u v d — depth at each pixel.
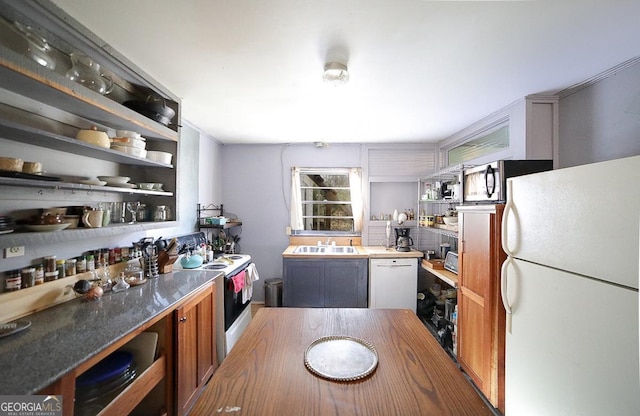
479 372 1.96
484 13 1.23
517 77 1.83
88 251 1.72
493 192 1.95
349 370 0.93
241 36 1.40
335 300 3.17
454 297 2.97
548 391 1.29
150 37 1.41
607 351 1.02
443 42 1.45
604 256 1.04
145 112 1.83
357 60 1.62
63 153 1.54
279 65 1.69
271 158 3.83
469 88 2.00
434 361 1.01
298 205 3.83
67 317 1.33
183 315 1.62
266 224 3.84
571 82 1.89
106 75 1.68
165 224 2.02
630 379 0.95
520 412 1.47
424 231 3.79
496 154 2.53
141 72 1.73
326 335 1.21
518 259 1.51
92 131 1.47
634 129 1.62
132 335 1.22
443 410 0.75
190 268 2.41
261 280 3.83
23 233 1.14
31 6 1.12
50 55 1.40
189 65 1.69
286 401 0.78
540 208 1.35
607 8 1.19
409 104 2.33
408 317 1.43
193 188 3.00
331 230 3.97
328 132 3.21
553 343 1.27
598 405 1.06
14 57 1.01
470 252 2.09
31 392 0.82
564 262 1.21
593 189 1.08
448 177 3.47
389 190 3.90
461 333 2.23
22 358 0.98
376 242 3.81
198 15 1.24
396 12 1.22
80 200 1.64
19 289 1.31
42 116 1.38
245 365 0.97
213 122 2.84
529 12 1.22
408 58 1.60
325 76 1.68
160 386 1.52
